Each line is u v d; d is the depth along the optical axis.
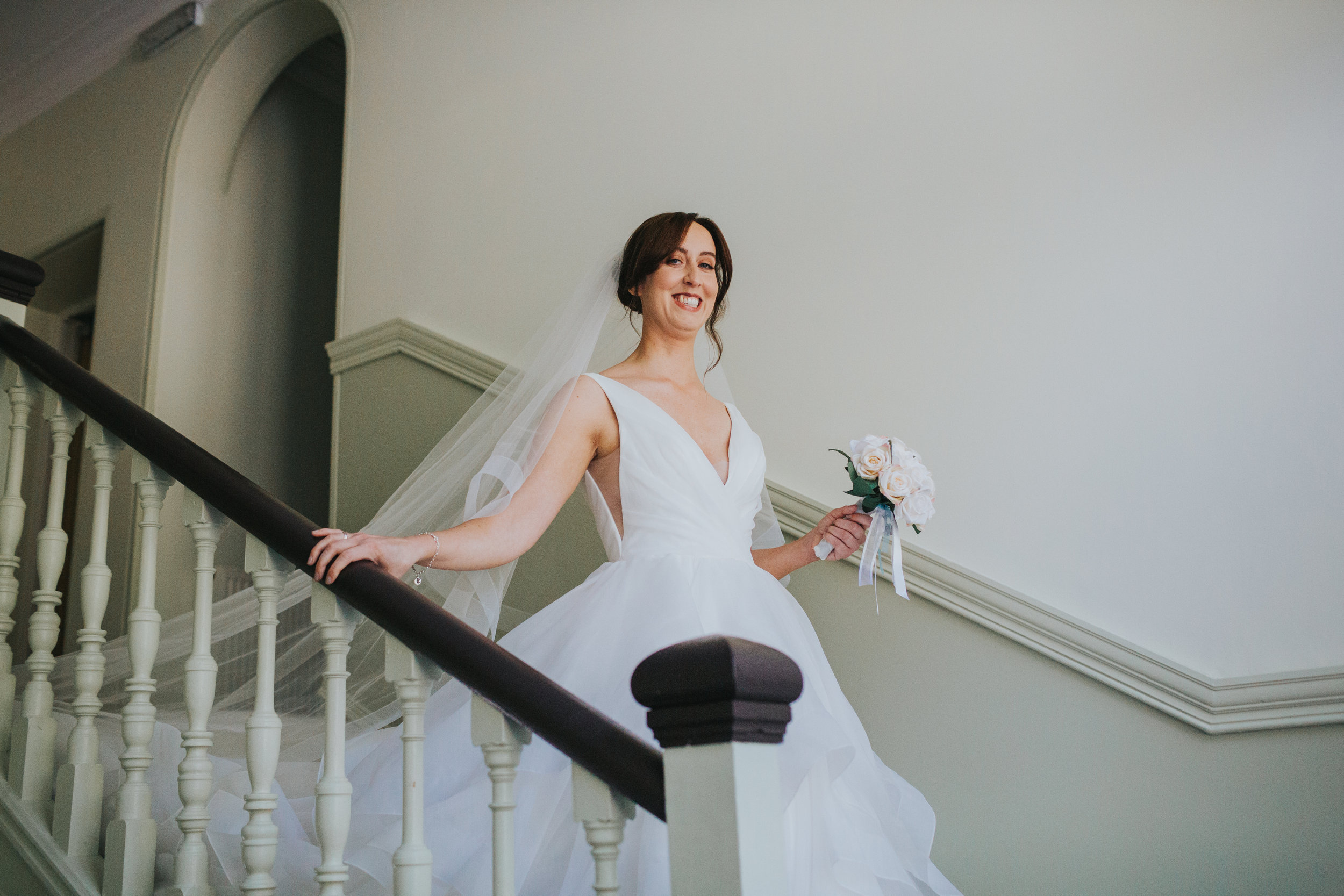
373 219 4.11
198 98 4.84
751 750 1.13
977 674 2.58
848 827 1.73
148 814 1.85
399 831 1.71
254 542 1.79
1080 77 2.77
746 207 3.23
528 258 3.63
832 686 1.92
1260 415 2.38
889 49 3.08
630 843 1.53
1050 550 2.58
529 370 2.28
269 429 5.05
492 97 3.90
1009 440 2.68
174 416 4.64
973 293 2.81
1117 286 2.62
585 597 1.93
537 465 1.98
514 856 1.58
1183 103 2.61
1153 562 2.45
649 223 2.28
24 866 1.91
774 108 3.25
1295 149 2.44
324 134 5.57
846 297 3.00
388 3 4.32
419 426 3.68
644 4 3.61
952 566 2.65
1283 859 2.18
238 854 1.81
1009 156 2.83
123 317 4.79
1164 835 2.30
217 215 4.96
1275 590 2.30
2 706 2.11
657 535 1.95
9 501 2.23
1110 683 2.41
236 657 2.53
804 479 2.92
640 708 1.62
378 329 3.86
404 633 1.50
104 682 2.60
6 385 2.31
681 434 2.04
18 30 5.27
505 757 1.39
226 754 2.34
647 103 3.52
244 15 4.65
